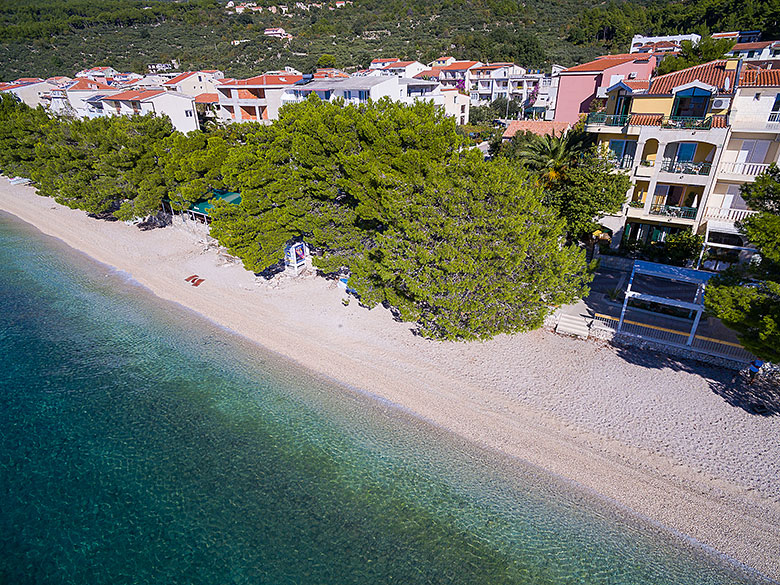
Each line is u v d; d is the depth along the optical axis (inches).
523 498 780.6
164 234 1924.2
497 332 1063.0
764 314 780.6
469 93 4131.4
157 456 868.6
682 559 685.9
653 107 1300.4
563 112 2369.6
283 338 1206.9
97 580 671.1
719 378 980.6
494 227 1010.7
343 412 967.0
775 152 1193.4
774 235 743.1
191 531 737.0
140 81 3570.4
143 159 1841.8
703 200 1230.3
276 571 677.9
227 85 3029.0
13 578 674.8
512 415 930.1
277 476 827.4
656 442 850.1
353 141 1197.7
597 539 716.0
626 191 1316.4
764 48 2591.0
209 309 1354.6
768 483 767.7
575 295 1082.1
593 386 981.2
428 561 690.8
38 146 2192.4
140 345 1198.3
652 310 1180.5
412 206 1041.5
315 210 1321.4
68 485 812.6
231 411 976.3
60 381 1065.5
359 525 744.3
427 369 1064.2
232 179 1318.9
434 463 847.1
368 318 1266.0
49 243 1891.0
